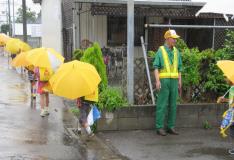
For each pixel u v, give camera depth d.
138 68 10.31
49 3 23.16
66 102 13.23
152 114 10.04
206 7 9.50
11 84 16.70
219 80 10.53
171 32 9.61
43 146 9.05
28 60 10.73
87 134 9.59
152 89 10.29
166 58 9.62
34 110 12.03
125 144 9.20
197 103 10.38
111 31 17.66
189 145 9.17
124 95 10.37
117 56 15.66
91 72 8.91
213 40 16.14
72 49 17.39
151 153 8.74
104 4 15.20
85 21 17.28
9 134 9.71
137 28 17.33
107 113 9.85
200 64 10.46
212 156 8.63
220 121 10.34
